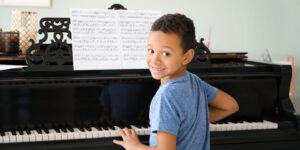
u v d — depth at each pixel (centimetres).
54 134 202
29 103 211
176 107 144
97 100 219
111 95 221
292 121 238
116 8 237
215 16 381
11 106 208
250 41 391
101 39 226
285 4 393
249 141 228
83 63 220
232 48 388
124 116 222
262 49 394
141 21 234
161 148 143
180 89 147
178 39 148
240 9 385
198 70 234
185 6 375
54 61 219
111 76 221
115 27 230
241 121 238
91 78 217
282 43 397
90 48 223
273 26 393
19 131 207
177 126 144
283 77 242
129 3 363
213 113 180
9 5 341
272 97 244
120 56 227
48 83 213
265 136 230
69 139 203
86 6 357
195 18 378
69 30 224
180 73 155
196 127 154
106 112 220
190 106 150
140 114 224
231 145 225
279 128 234
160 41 148
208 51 238
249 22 389
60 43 221
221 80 237
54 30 221
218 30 384
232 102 176
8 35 251
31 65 214
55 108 214
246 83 240
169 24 148
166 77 153
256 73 241
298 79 397
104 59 224
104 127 216
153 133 151
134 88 223
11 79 207
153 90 225
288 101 243
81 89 217
